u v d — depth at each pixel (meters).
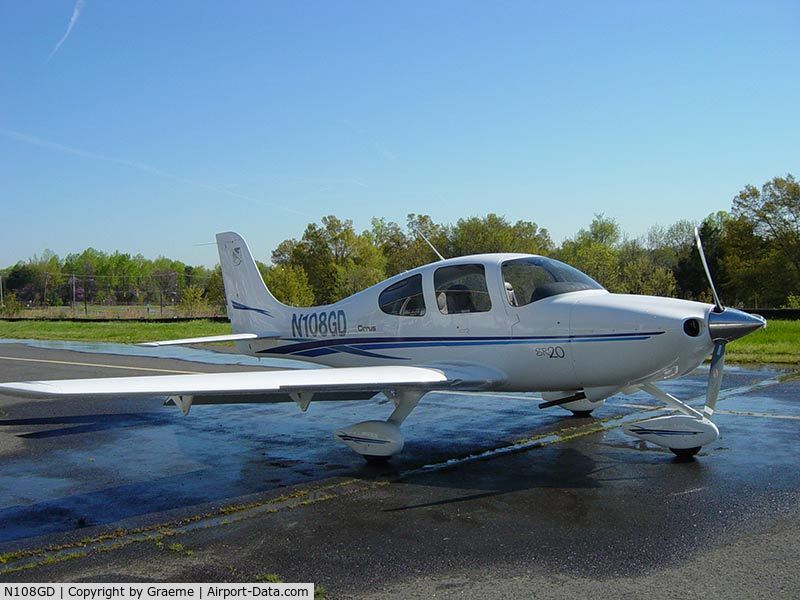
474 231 44.25
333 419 8.80
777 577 3.63
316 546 4.24
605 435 7.35
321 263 58.22
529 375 6.58
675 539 4.21
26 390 4.46
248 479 5.91
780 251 40.88
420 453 6.76
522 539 4.28
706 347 5.91
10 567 4.02
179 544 4.32
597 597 3.43
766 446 6.60
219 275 51.34
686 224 63.34
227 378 5.68
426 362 7.31
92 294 92.31
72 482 5.91
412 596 3.50
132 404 10.22
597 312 6.16
